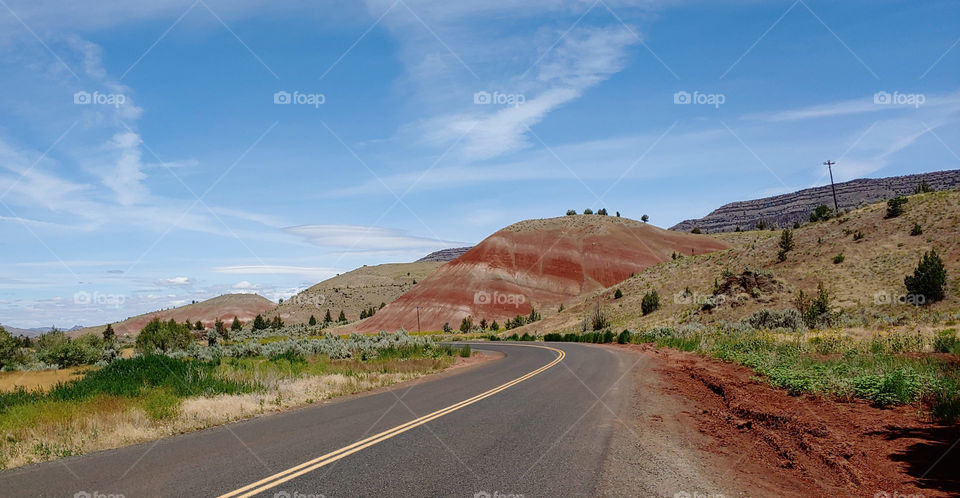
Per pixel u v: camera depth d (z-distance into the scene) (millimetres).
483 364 25141
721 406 11266
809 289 50438
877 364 13969
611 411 10617
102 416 9930
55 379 24719
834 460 6473
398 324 120062
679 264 77562
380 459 6855
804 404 10773
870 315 40344
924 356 15312
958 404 8773
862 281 48250
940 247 48781
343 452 7246
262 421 9945
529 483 5812
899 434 7973
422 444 7711
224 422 9945
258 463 6699
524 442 7836
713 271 67750
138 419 9750
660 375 17531
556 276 130750
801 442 7520
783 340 25047
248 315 187250
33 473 6422
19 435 8617
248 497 5344
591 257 135375
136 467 6598
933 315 34188
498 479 5961
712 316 50688
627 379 16469
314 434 8531
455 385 15695
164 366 15219
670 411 10664
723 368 18250
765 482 5938
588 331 63562
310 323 135500
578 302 87938
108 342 52156
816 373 13242
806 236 65438
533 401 12023
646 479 5988
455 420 9648
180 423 9570
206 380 14164
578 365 21922
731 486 5781
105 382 13375
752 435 8445
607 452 7234
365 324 123812
